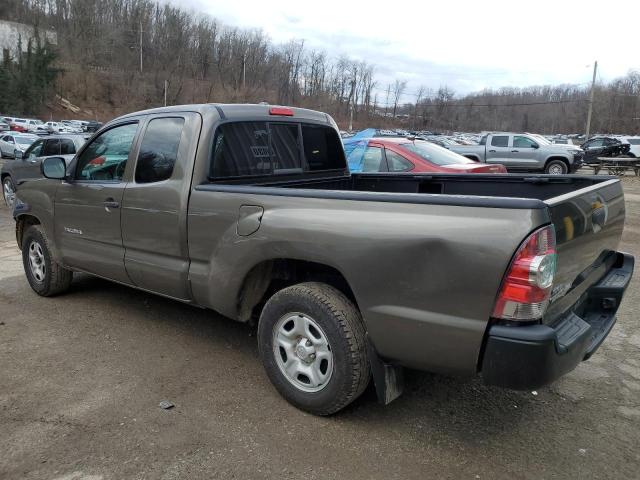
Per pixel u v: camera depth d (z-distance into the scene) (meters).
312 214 3.11
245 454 2.91
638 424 3.28
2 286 5.90
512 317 2.51
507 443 3.05
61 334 4.54
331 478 2.73
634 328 4.89
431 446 3.01
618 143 28.69
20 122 58.00
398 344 2.87
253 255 3.39
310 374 3.24
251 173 4.11
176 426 3.16
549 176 4.33
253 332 4.62
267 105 4.36
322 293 3.14
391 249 2.79
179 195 3.79
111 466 2.79
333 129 5.01
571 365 2.71
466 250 2.57
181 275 3.86
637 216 12.12
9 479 2.69
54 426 3.15
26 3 101.31
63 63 93.25
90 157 4.68
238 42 105.62
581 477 2.76
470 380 3.83
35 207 5.26
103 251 4.54
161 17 106.81
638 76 81.69
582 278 3.20
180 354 4.17
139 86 93.81
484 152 21.08
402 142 8.67
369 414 3.33
